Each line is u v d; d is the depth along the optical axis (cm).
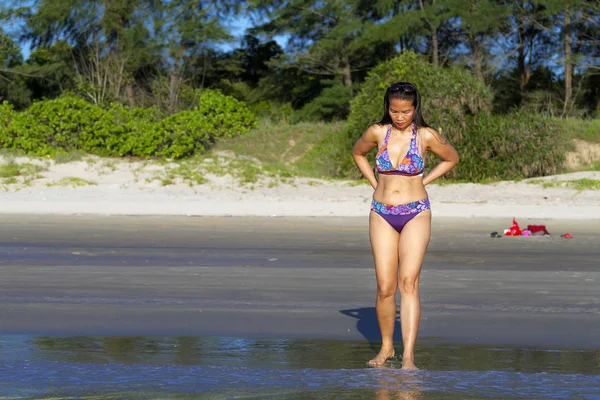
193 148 2583
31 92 4469
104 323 691
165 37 4362
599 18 3972
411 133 576
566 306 767
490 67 4188
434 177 592
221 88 4872
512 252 1164
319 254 1141
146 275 944
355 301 796
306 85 4744
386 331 582
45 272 961
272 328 678
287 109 4522
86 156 2447
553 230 1459
